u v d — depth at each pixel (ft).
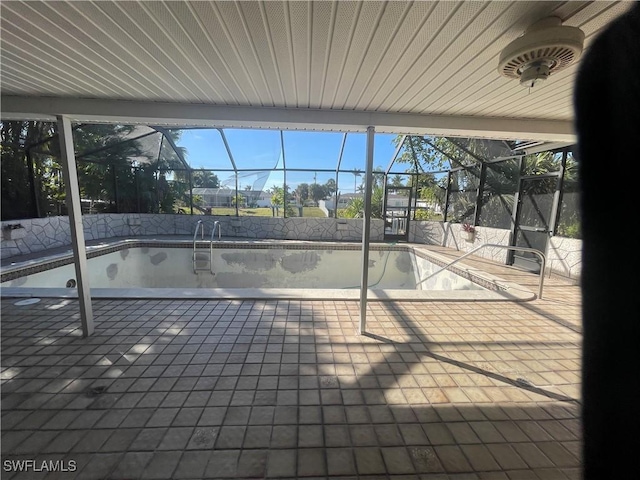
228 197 28.66
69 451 4.65
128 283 22.34
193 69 5.78
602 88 1.89
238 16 4.03
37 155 19.22
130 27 4.33
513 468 4.56
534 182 17.98
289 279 24.72
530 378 6.89
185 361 7.29
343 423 5.39
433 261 21.84
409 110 8.14
